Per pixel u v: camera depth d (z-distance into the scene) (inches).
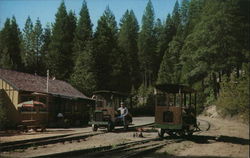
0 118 1020.5
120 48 2851.9
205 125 1049.5
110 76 2583.7
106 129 1032.2
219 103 826.2
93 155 510.9
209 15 677.3
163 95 782.5
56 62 2783.0
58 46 2888.8
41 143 649.6
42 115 1139.3
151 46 3735.2
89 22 2974.9
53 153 519.2
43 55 3221.0
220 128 797.9
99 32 2731.3
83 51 2551.7
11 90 1131.3
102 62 2586.1
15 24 2815.0
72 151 522.9
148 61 3703.3
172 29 3964.1
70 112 1395.2
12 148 575.8
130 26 3602.4
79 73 2230.6
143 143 670.5
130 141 708.7
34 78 1379.2
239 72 660.7
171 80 3085.6
